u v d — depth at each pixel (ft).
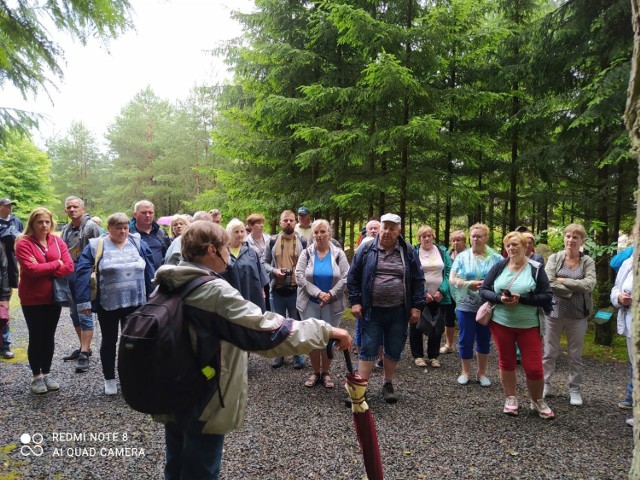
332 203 27.66
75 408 11.96
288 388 14.26
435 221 40.83
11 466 8.92
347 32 23.81
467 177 31.91
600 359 19.30
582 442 10.70
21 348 18.06
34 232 12.77
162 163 82.69
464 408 12.87
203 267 5.93
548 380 13.98
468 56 25.48
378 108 26.05
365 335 12.92
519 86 28.78
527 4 30.42
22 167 88.12
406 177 25.61
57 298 12.85
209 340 5.33
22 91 11.63
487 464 9.55
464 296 15.02
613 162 19.29
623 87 18.48
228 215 38.42
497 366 17.65
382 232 12.80
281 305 16.57
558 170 25.79
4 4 9.64
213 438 5.71
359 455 9.77
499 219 35.50
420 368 17.06
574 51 22.13
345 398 13.23
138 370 4.94
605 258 23.38
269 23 30.35
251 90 33.37
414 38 23.93
